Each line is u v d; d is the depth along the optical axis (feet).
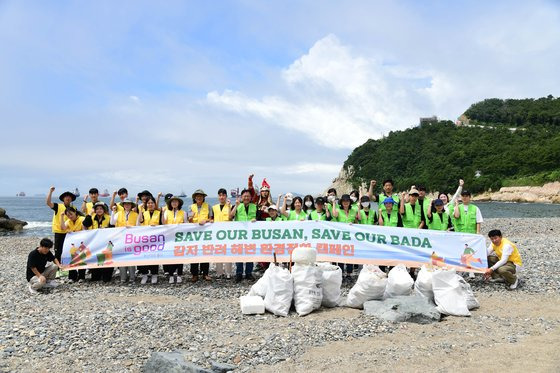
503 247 35.91
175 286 37.35
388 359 20.58
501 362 19.85
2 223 124.77
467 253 36.73
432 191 391.45
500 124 547.08
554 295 33.04
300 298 28.40
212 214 40.83
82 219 41.32
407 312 26.48
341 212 39.52
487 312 28.55
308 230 37.58
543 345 21.89
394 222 39.17
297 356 21.21
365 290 29.25
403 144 480.64
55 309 30.01
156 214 40.75
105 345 22.95
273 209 40.93
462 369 19.22
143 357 21.44
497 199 353.31
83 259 38.81
